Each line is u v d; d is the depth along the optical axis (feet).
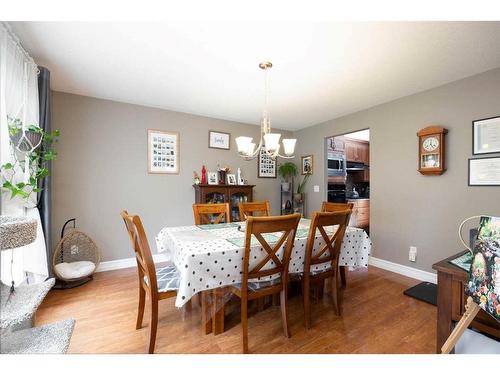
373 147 10.17
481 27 5.03
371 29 5.13
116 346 4.97
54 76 7.52
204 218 8.21
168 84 8.11
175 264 5.46
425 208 8.47
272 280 5.30
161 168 10.69
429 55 6.18
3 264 4.96
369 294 7.47
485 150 7.04
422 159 8.40
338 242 5.99
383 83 7.93
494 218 2.76
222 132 12.30
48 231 6.96
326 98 9.27
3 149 4.54
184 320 5.97
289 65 6.73
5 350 2.99
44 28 5.12
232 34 5.36
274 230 4.68
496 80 6.86
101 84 8.15
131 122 10.05
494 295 2.55
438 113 8.11
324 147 12.79
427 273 8.44
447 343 2.86
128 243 10.00
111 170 9.67
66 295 7.30
